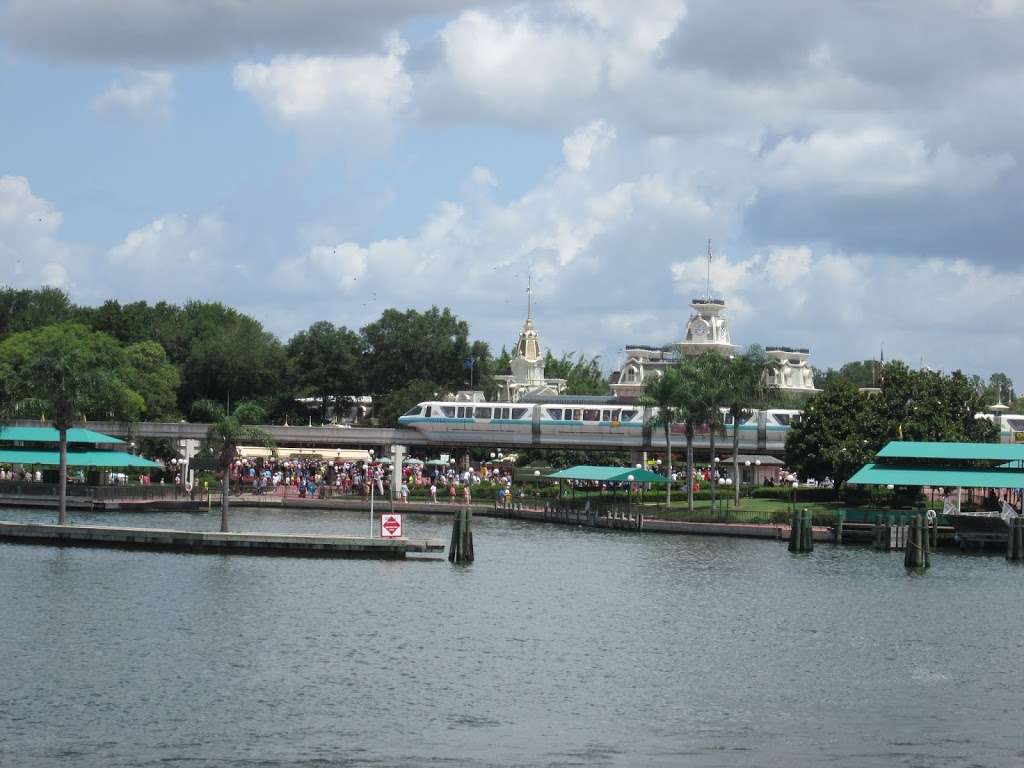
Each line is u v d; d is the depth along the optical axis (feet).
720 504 457.68
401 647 230.89
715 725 187.62
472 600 279.69
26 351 611.06
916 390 468.34
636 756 172.76
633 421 574.97
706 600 286.46
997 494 472.44
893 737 183.52
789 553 371.76
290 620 251.19
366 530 421.59
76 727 177.78
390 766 166.40
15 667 206.90
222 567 314.55
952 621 265.75
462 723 185.37
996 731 187.32
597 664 222.07
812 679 214.90
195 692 196.44
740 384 445.37
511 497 502.79
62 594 270.05
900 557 366.63
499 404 593.42
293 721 183.83
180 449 528.22
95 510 456.45
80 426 570.05
